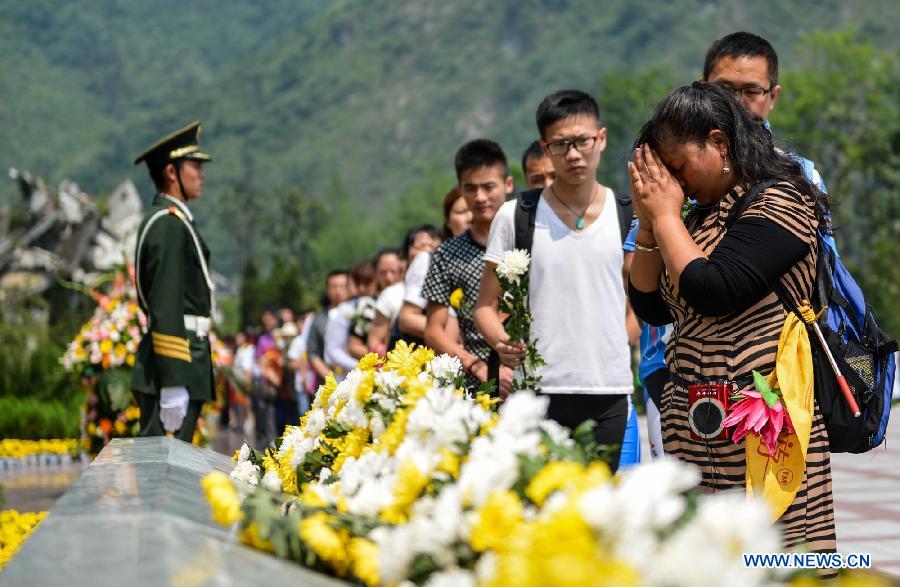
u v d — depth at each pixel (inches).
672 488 71.6
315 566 93.2
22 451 588.1
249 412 933.8
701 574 63.2
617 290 194.7
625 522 66.6
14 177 1568.7
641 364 193.6
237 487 104.8
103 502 97.3
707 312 124.3
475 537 75.5
